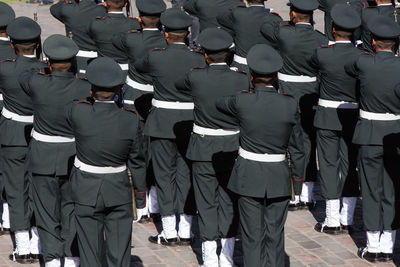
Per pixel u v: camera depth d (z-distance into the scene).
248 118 16.59
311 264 19.52
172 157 20.62
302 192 23.56
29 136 19.53
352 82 20.48
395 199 19.73
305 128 22.95
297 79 22.50
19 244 19.81
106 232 16.86
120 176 16.55
